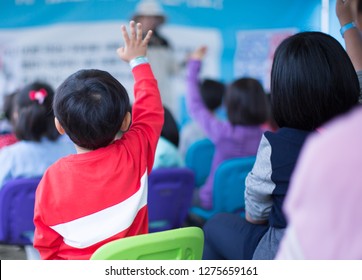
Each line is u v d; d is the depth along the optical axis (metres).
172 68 4.81
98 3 4.74
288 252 0.72
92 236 1.31
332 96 1.30
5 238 2.28
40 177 2.27
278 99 1.35
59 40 4.79
